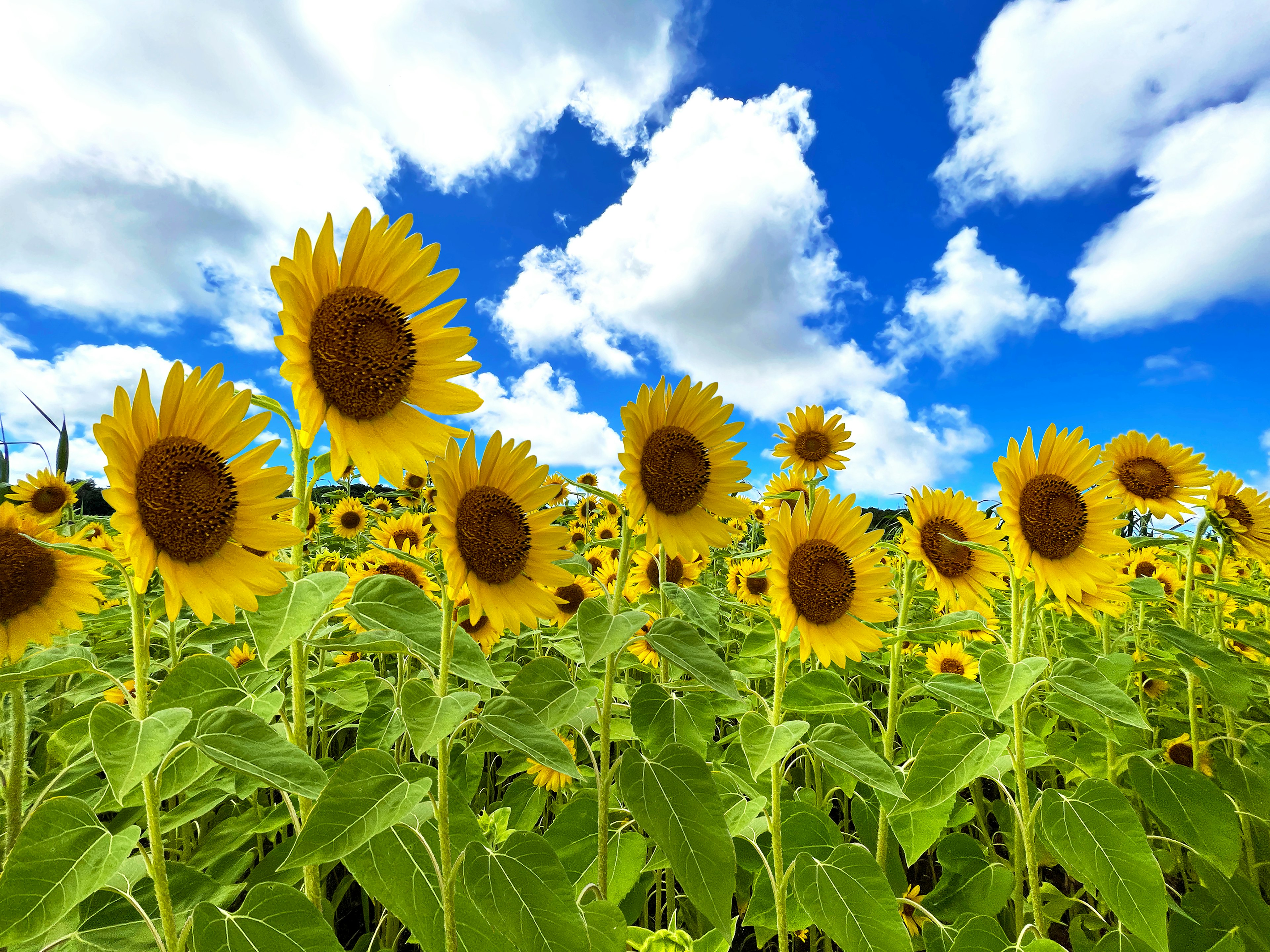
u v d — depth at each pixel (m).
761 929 0.80
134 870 0.55
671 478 0.71
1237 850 0.65
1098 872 0.57
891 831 0.82
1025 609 0.75
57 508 1.23
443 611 0.55
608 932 0.57
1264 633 1.07
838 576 0.70
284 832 0.89
